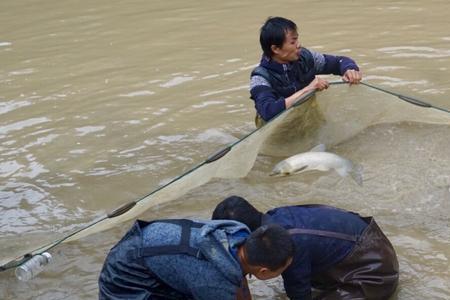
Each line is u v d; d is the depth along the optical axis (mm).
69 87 7828
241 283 3416
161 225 3545
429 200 5129
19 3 11391
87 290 4480
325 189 5379
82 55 8836
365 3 10117
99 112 7102
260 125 5801
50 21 10359
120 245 3619
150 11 10555
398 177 5430
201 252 3377
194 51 8680
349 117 5848
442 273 4352
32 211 5430
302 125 5637
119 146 6352
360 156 5758
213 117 6801
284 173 5285
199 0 10961
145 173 5875
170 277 3463
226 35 9203
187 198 5406
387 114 5926
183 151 6184
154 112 7008
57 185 5766
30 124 6914
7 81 8109
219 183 5578
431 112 5699
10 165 6117
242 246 3408
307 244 3779
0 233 5160
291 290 3832
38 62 8688
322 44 8516
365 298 3939
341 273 3951
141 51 8836
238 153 5238
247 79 7656
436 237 4707
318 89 5352
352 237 3898
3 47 9328
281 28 5453
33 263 4570
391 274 4000
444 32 8609
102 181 5789
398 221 4918
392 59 7848
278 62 5598
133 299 3543
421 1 10008
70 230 5148
